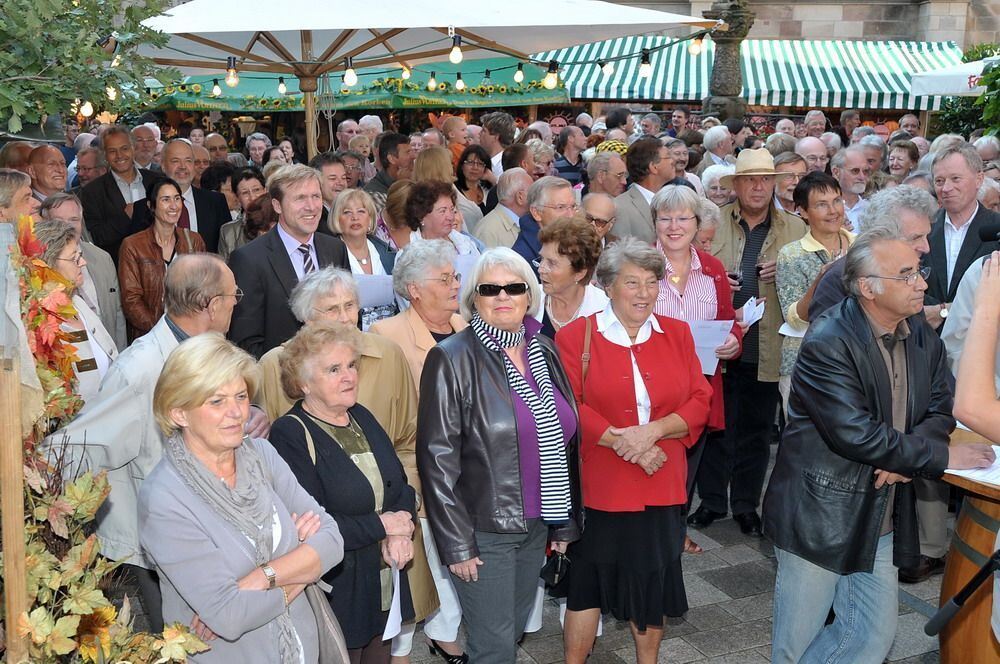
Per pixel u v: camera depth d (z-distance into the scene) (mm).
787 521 3455
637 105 19188
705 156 10008
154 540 2566
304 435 3090
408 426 3727
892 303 3236
